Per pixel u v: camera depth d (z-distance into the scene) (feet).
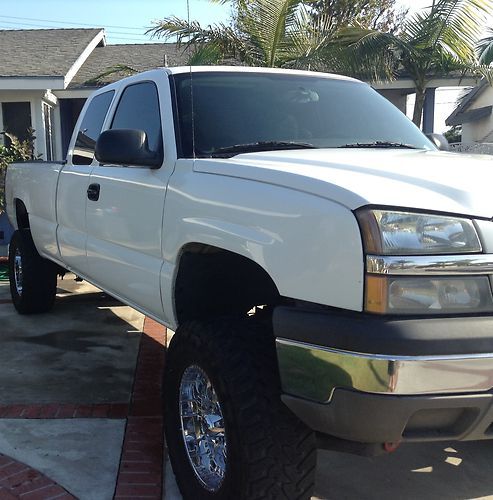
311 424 7.50
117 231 12.44
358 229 6.89
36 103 43.55
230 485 8.21
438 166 8.50
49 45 50.44
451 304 6.84
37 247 19.17
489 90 73.15
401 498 10.17
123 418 12.73
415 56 37.32
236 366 8.18
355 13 64.69
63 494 9.89
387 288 6.73
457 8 35.94
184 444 9.61
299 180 7.87
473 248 6.90
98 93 15.83
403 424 6.85
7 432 12.00
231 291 10.36
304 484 8.00
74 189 15.01
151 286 11.08
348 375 6.82
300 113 12.12
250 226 8.29
